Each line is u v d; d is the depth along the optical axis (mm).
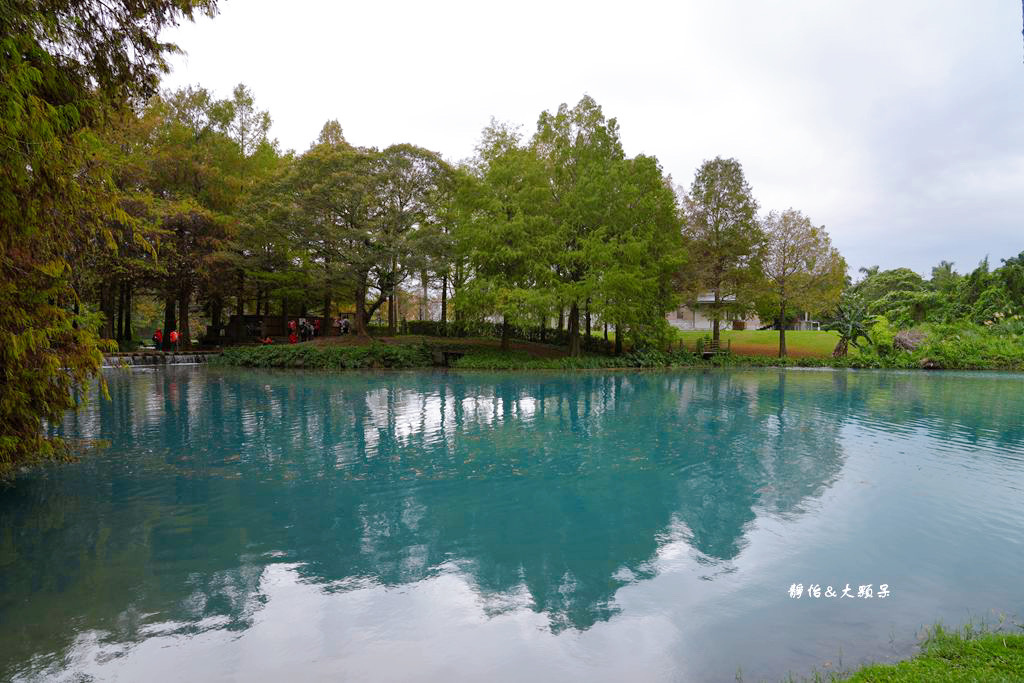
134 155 26719
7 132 4992
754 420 13305
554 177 33031
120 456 9273
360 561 5293
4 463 8055
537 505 6949
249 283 35500
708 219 37938
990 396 18453
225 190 33344
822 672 3480
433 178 32406
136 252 26312
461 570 5113
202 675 3496
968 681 3021
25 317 6824
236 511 6652
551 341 38500
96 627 4082
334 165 30172
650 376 26234
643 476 8266
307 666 3596
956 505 6883
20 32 5371
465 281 33094
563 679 3465
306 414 13688
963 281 39094
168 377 22391
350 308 53469
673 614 4305
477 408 15078
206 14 7090
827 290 37938
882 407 15742
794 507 6859
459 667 3604
